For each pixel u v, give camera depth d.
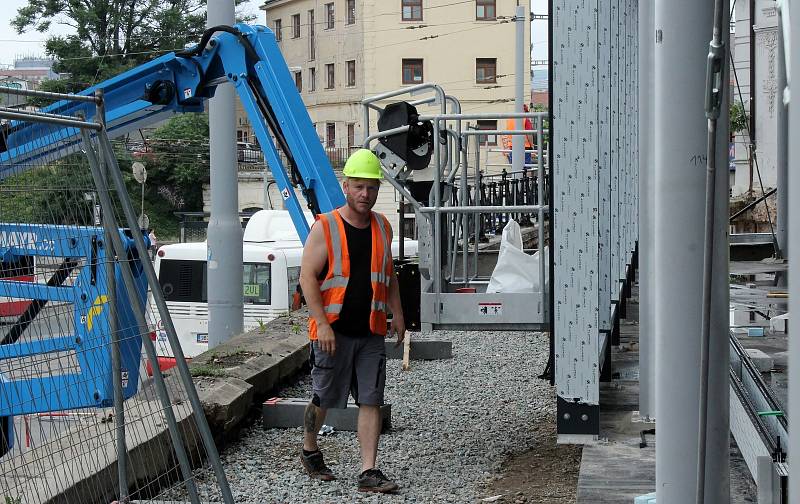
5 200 5.32
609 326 9.44
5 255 5.29
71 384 5.45
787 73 2.72
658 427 4.28
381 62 65.75
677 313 4.20
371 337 6.99
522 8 27.66
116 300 5.68
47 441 5.27
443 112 8.75
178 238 58.69
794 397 2.52
